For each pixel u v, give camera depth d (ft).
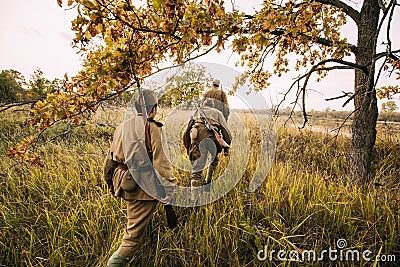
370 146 12.96
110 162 8.09
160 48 8.38
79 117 8.23
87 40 7.20
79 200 10.83
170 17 6.98
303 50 14.83
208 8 7.50
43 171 13.52
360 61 12.66
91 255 8.45
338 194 10.38
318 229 9.36
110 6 7.16
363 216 9.48
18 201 10.78
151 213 7.86
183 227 9.44
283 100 11.13
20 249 8.84
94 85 7.11
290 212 9.75
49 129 22.68
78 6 6.74
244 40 7.70
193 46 8.68
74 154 16.12
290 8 8.82
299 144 18.81
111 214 9.68
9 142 19.58
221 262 8.46
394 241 8.48
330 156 17.04
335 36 12.58
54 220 9.96
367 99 12.57
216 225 8.91
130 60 7.47
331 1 12.31
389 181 12.79
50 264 8.23
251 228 8.61
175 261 8.41
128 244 7.63
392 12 8.99
